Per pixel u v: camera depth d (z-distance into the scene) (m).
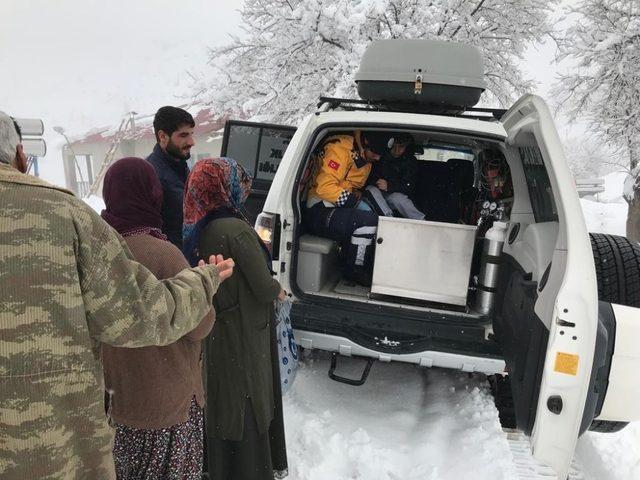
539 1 9.89
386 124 3.00
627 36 10.75
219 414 2.06
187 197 2.13
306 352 3.67
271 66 9.44
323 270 3.15
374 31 9.16
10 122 1.19
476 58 3.65
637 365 2.27
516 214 2.96
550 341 2.09
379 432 2.72
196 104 11.27
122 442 1.75
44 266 1.08
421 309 2.91
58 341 1.11
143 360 1.65
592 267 2.06
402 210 3.52
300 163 3.01
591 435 3.09
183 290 1.42
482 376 3.32
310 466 2.41
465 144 4.30
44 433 1.11
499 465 2.26
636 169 11.77
